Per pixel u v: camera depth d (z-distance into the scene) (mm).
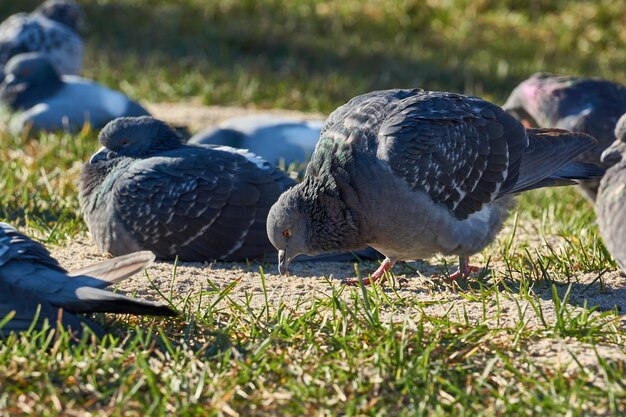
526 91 13469
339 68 24922
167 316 7887
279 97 21328
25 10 28938
